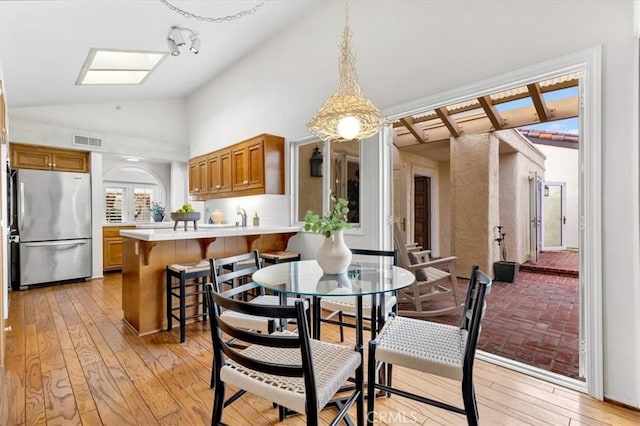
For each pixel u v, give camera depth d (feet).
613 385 5.89
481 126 15.44
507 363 7.29
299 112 12.64
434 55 8.54
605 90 5.99
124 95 16.96
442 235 22.79
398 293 11.67
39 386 6.45
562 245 25.17
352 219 11.34
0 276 7.18
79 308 11.70
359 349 4.82
